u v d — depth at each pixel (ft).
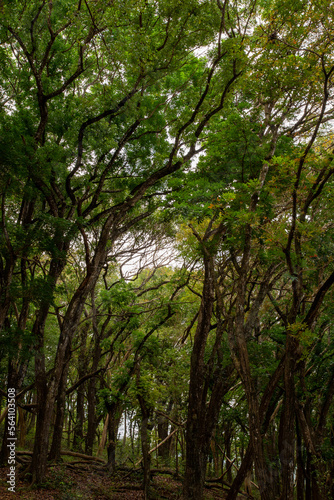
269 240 28.12
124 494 42.09
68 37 41.27
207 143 40.19
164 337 63.21
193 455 35.83
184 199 38.52
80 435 69.77
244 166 37.99
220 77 39.42
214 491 52.16
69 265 59.82
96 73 45.34
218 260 45.65
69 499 36.86
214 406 37.58
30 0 37.60
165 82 47.96
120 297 54.75
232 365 38.27
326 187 31.81
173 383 50.19
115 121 45.55
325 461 37.93
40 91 39.06
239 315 31.65
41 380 40.88
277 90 30.81
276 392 43.27
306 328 27.66
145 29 37.40
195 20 36.60
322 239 34.55
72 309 41.78
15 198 45.21
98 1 32.81
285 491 29.68
